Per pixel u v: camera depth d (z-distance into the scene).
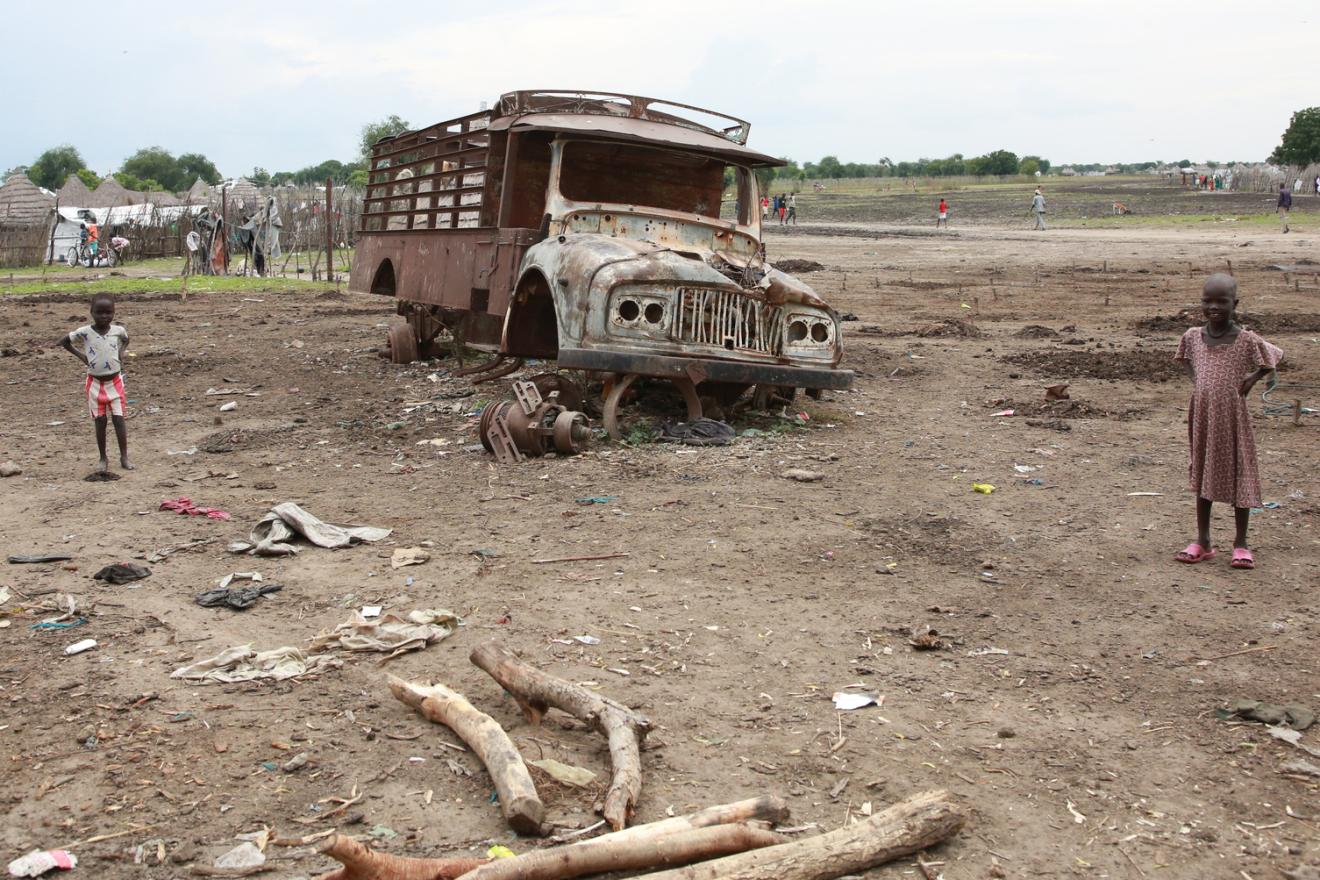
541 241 9.77
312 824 3.59
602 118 10.31
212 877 3.31
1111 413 10.52
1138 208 59.06
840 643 5.13
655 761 4.04
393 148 13.65
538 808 3.52
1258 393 11.50
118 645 5.05
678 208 10.87
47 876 3.31
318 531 6.62
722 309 8.91
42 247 39.72
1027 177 113.06
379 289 14.16
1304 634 5.22
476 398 10.96
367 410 10.78
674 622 5.36
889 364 13.64
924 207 69.75
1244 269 26.66
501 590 5.77
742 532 6.75
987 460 8.65
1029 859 3.48
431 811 3.68
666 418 9.69
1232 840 3.59
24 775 3.88
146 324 18.67
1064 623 5.39
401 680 4.44
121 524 7.02
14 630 5.23
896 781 3.93
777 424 9.81
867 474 8.20
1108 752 4.15
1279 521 7.00
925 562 6.27
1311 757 4.09
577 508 7.24
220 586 5.84
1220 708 4.48
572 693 4.18
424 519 7.07
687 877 3.17
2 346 15.97
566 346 8.78
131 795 3.75
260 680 4.66
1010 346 15.32
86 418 10.67
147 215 47.22
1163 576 6.03
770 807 3.60
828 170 157.12
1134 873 3.42
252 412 10.85
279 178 120.25
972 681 4.74
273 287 27.52
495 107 11.12
